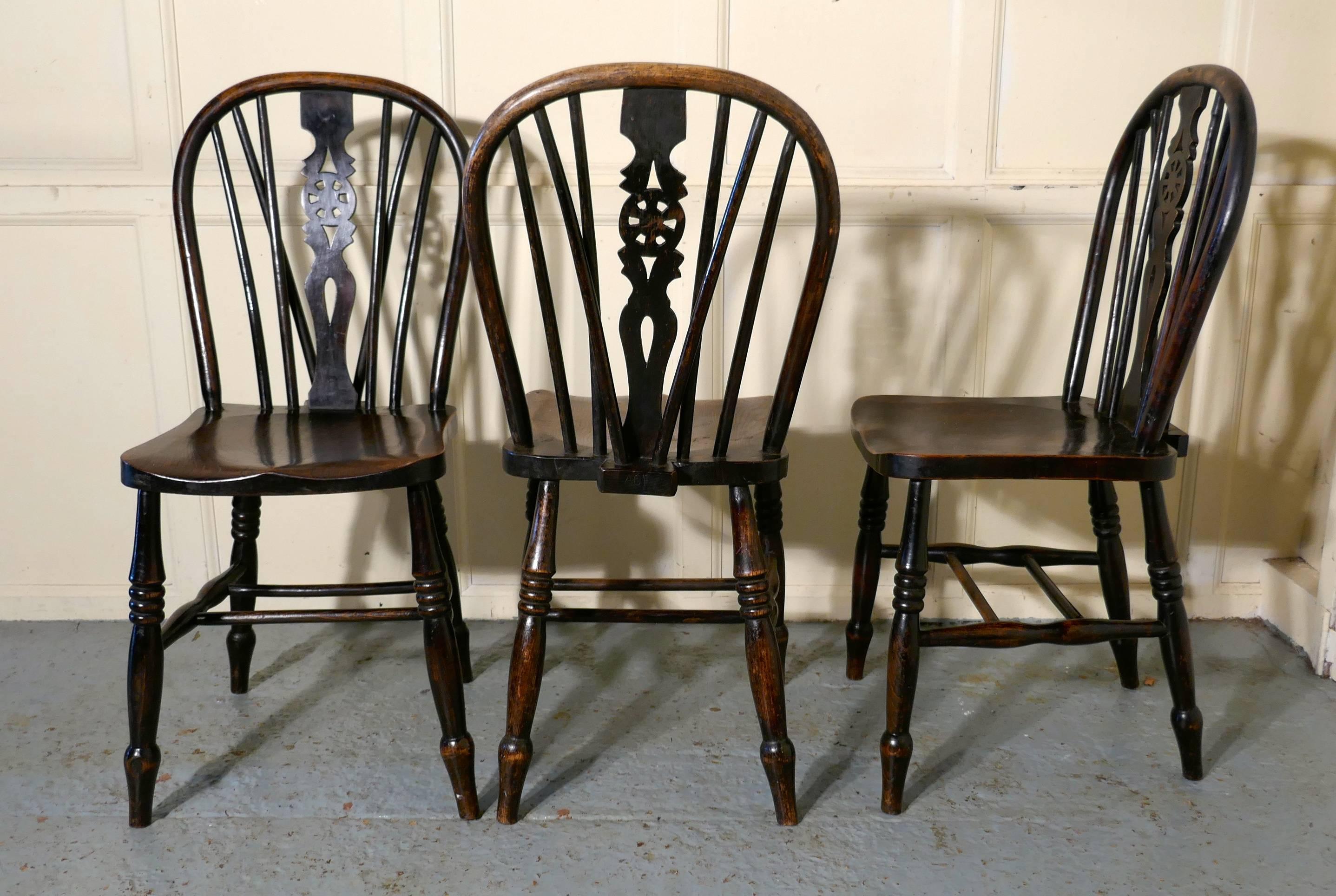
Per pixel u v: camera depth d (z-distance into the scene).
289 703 1.58
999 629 1.29
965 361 1.79
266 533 1.86
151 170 1.72
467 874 1.18
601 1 1.68
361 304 1.78
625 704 1.58
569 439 1.25
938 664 1.72
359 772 1.39
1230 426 1.81
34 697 1.59
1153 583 1.35
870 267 1.76
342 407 1.56
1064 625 1.32
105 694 1.61
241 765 1.40
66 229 1.74
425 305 1.78
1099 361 1.80
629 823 1.28
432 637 1.27
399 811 1.30
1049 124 1.72
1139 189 1.73
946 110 1.72
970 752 1.44
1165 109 1.43
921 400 1.61
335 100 1.53
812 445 1.83
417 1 1.68
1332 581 1.65
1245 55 1.69
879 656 1.75
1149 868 1.18
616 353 1.79
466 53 1.70
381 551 1.87
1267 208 1.72
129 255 1.75
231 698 1.59
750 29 1.69
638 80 1.05
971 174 1.73
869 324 1.78
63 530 1.86
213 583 1.48
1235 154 1.15
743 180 1.10
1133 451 1.26
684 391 1.18
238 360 1.80
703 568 1.89
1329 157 1.71
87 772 1.39
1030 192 1.73
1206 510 1.85
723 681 1.66
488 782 1.37
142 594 1.25
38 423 1.81
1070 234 1.75
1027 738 1.48
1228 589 1.88
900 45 1.70
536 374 1.80
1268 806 1.31
